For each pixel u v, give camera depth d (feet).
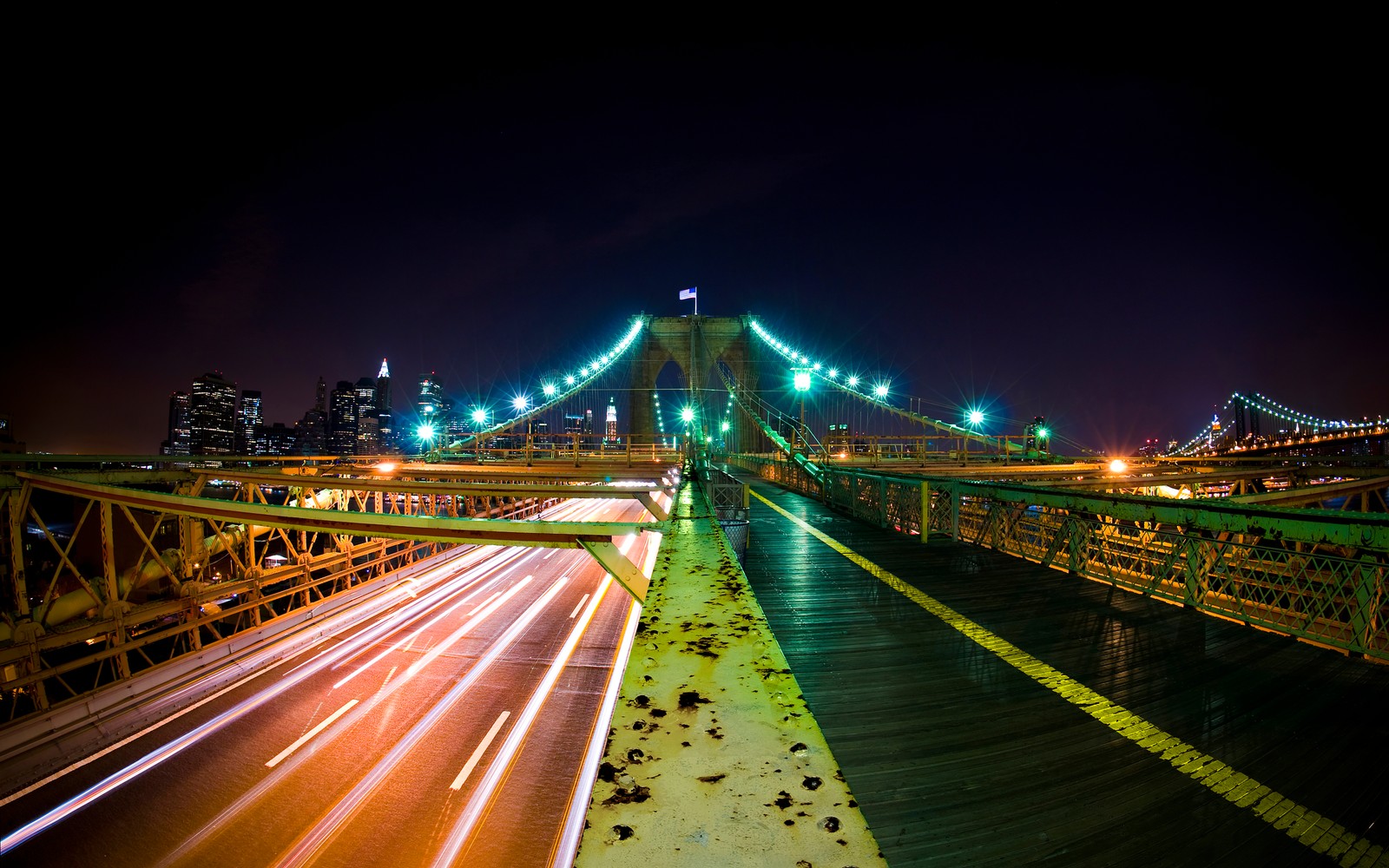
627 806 2.12
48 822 30.19
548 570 76.59
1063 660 11.96
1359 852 6.02
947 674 11.18
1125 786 7.25
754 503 48.21
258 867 26.43
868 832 1.95
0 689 41.50
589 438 111.14
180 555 54.08
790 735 2.79
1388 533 11.33
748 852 1.80
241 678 47.47
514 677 44.09
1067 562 20.80
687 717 2.99
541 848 25.79
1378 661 11.60
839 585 18.89
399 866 25.54
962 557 23.43
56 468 58.70
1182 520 16.06
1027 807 6.77
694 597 5.61
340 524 16.25
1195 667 11.44
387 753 33.96
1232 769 7.68
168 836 28.78
